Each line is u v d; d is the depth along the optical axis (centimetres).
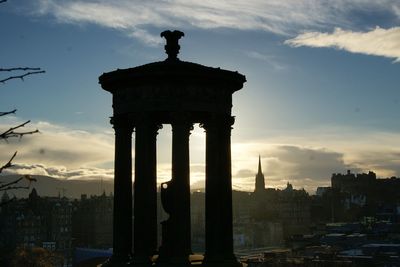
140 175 3562
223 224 3700
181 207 3528
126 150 3744
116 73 3669
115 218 3744
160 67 3550
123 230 3722
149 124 3612
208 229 3659
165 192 3625
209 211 3662
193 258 3738
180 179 3544
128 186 3741
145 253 3519
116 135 3750
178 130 3569
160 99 3584
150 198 3559
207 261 3600
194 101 3619
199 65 3628
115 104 3756
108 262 3747
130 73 3609
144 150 3572
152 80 3584
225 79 3703
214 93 3684
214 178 3669
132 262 3509
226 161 3738
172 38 3753
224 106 3738
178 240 3509
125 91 3678
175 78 3578
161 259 3566
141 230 3528
